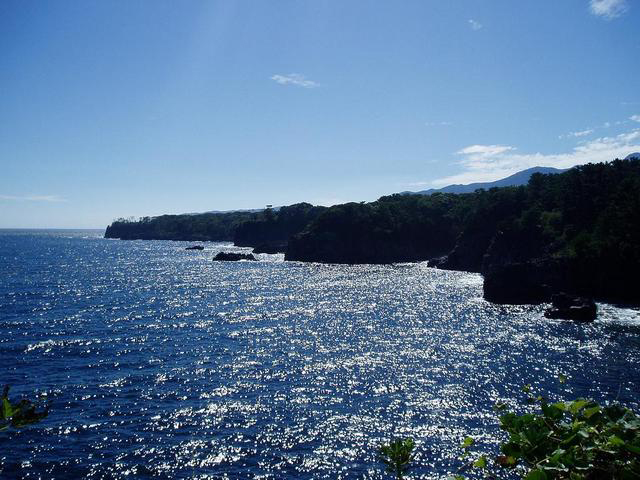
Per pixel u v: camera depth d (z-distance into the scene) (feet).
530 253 380.37
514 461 18.13
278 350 172.35
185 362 157.28
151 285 362.74
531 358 158.40
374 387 132.16
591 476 16.03
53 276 411.95
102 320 226.58
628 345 175.63
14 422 16.93
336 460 93.45
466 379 137.49
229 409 117.80
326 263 567.18
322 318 232.12
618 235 290.76
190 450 97.35
